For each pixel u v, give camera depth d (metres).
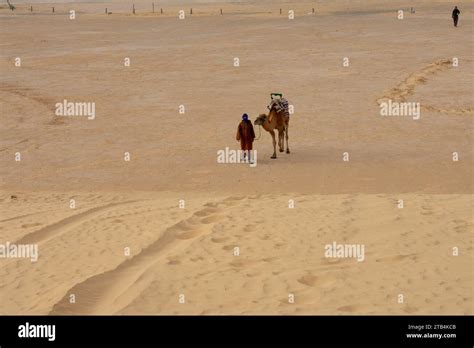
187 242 12.64
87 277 10.62
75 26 76.50
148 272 10.78
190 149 26.77
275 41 61.03
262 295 9.63
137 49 58.19
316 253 11.27
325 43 59.31
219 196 18.94
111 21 81.12
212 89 41.09
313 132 29.67
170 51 56.62
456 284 9.45
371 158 24.56
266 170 22.97
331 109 34.81
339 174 22.20
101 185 21.55
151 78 45.28
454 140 27.67
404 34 63.72
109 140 28.89
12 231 14.52
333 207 14.14
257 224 13.31
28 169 24.17
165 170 23.44
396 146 26.64
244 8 97.25
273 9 93.75
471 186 20.36
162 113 34.50
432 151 25.66
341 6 95.44
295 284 9.95
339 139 28.16
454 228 12.04
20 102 38.03
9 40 65.00
